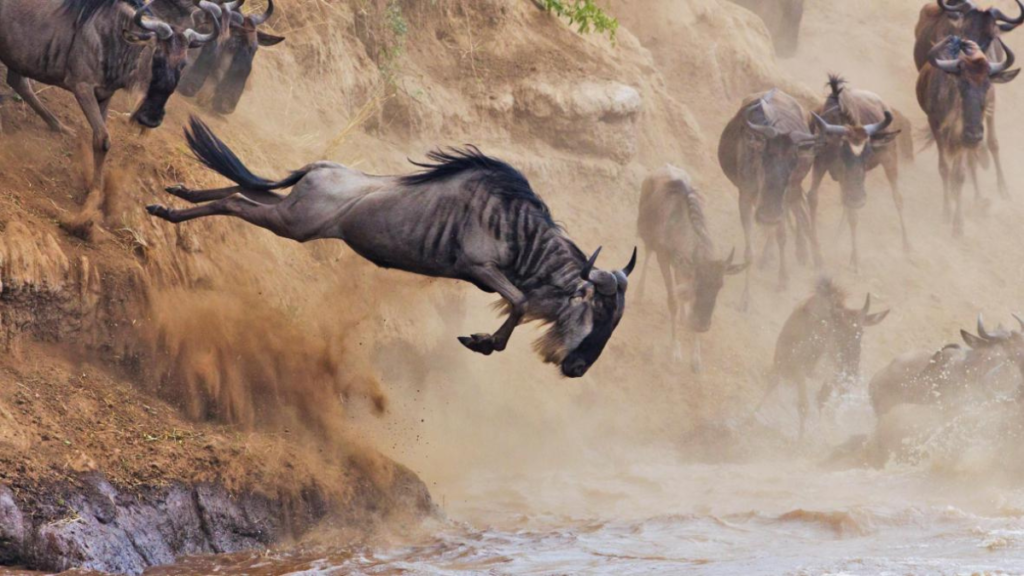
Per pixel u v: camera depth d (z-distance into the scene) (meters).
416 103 50.22
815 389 46.91
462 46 54.56
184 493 25.67
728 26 67.38
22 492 23.45
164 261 30.89
